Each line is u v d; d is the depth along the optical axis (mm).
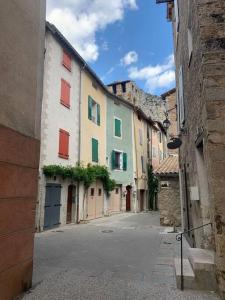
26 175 5035
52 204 14555
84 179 17641
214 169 4844
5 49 4543
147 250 8727
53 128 15016
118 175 23969
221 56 5207
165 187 15266
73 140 17219
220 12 5379
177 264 5703
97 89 21438
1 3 4480
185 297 4613
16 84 4840
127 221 17750
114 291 4949
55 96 15367
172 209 15062
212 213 4930
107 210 21562
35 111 5504
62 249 8859
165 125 15234
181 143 10617
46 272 6125
